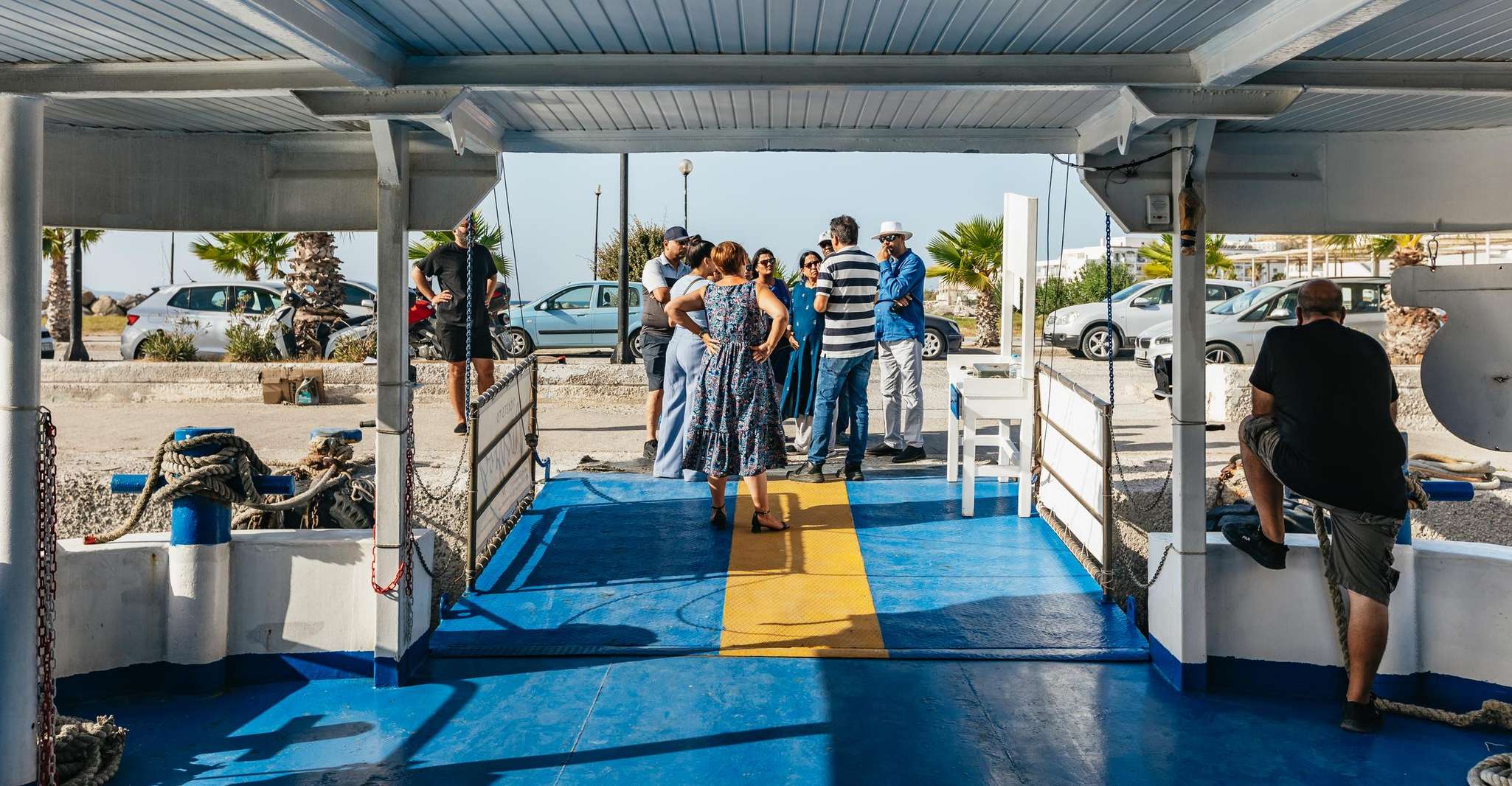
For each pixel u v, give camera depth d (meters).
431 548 4.79
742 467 6.49
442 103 3.76
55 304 29.00
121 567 4.34
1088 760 3.78
